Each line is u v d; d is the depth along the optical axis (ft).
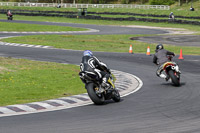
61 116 94.58
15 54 274.57
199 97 124.06
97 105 110.93
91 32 538.88
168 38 455.63
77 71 197.77
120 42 391.04
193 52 306.76
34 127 82.02
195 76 178.70
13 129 80.18
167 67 148.87
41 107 107.55
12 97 124.88
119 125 83.97
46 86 149.89
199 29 634.43
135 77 179.42
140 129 80.07
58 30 546.67
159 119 90.53
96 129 80.07
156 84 157.38
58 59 252.01
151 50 325.21
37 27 588.50
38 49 314.55
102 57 266.36
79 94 132.57
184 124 84.94
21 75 174.40
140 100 119.55
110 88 112.78
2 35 444.55
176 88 144.97
